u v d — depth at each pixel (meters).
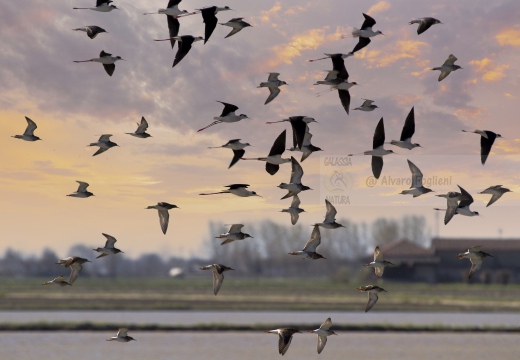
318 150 36.16
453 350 62.19
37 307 88.62
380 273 33.81
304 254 33.62
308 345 64.38
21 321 75.19
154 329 69.94
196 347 61.44
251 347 62.16
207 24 33.19
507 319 85.88
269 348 61.97
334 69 34.22
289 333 31.56
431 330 72.94
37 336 65.56
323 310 92.44
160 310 90.44
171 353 58.84
